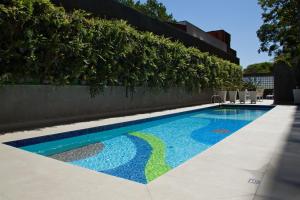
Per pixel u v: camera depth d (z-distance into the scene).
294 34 22.23
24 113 8.36
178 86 15.88
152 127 10.08
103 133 8.07
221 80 20.33
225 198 2.79
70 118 9.42
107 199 2.76
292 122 8.25
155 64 13.37
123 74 11.54
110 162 5.39
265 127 7.30
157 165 5.21
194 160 4.13
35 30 8.01
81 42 9.23
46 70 8.49
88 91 10.50
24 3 7.49
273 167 3.81
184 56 15.75
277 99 18.45
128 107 12.59
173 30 17.58
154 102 14.34
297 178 3.38
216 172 3.59
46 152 6.14
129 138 7.94
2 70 7.52
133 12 14.10
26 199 2.76
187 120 11.92
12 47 7.46
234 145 5.13
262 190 3.00
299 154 4.50
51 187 3.07
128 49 11.34
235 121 11.61
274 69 18.55
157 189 3.02
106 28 10.42
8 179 3.33
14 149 4.88
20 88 8.23
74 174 3.52
